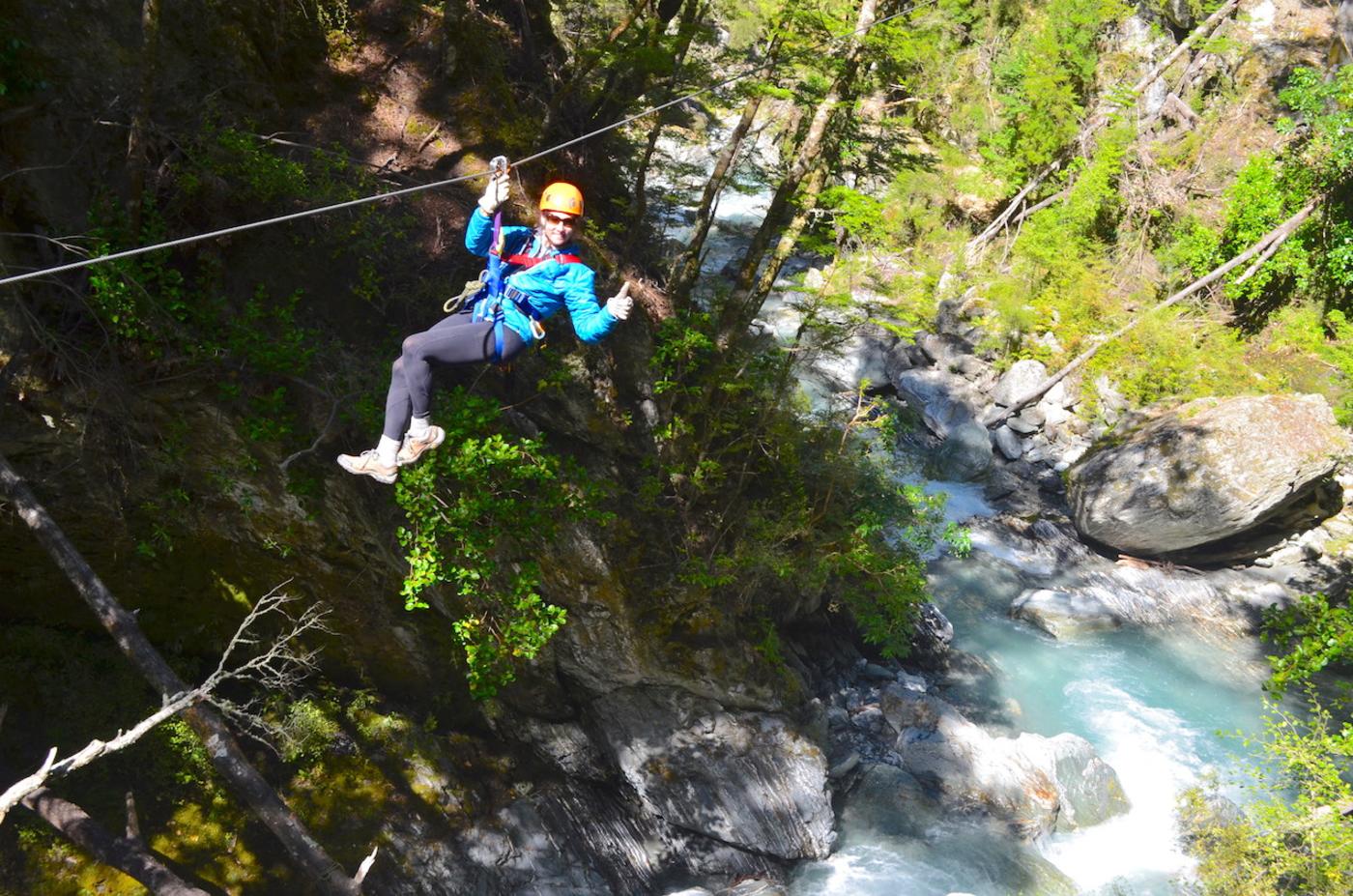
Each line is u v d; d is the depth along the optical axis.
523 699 13.93
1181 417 23.53
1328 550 23.36
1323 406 23.11
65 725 11.35
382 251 12.38
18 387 10.01
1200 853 14.91
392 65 14.24
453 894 12.32
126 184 10.88
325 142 13.02
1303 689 20.27
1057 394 26.47
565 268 5.28
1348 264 28.61
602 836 13.99
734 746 14.39
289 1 13.33
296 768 12.32
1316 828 13.31
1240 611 22.39
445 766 13.22
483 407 11.37
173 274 10.73
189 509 11.50
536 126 14.84
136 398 10.80
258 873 11.49
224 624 12.35
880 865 14.38
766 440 16.23
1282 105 33.09
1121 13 31.66
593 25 15.83
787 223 16.83
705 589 14.55
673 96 15.52
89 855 10.81
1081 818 15.89
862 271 16.80
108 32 11.15
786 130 19.97
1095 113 31.83
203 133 11.37
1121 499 22.80
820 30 13.80
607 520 12.62
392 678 13.35
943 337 27.50
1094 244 31.12
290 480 11.47
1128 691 19.48
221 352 11.00
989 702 18.31
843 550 16.45
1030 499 25.00
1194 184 32.06
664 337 14.39
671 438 14.55
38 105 10.37
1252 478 21.81
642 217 16.34
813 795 14.45
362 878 10.09
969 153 33.19
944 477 25.47
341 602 12.59
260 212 11.85
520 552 12.76
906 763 16.00
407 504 11.15
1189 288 28.61
